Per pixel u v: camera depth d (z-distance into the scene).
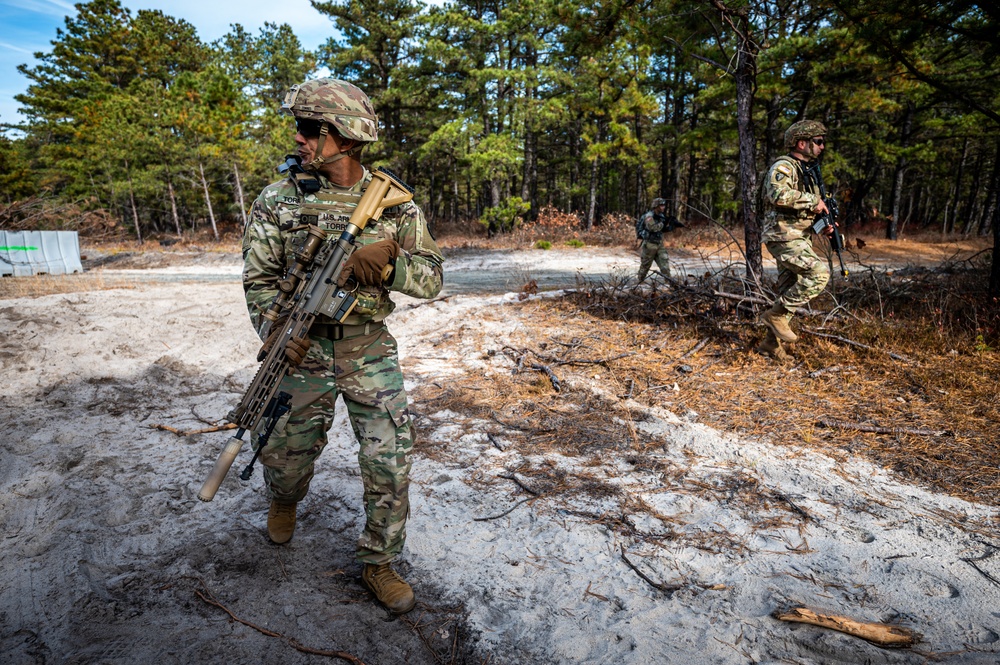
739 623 2.11
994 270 6.01
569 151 34.91
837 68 14.31
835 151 21.94
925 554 2.48
